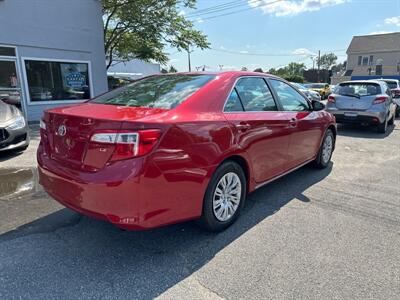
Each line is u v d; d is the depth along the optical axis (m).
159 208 2.50
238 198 3.30
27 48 10.20
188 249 2.86
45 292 2.28
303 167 5.42
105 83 12.60
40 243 2.92
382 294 2.29
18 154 6.09
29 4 10.02
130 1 15.05
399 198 4.07
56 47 10.89
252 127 3.30
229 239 3.03
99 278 2.44
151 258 2.71
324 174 5.06
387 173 5.14
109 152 2.39
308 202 3.91
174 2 15.85
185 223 3.33
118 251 2.81
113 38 16.31
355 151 6.75
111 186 2.34
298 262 2.66
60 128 2.77
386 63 43.03
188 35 16.98
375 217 3.51
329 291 2.32
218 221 3.09
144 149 2.35
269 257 2.73
